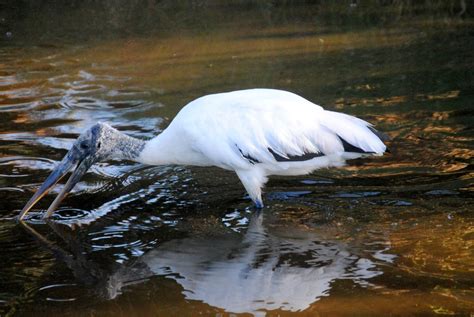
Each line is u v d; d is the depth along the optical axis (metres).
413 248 8.40
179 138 9.86
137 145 10.14
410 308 7.17
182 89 14.07
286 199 9.88
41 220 9.52
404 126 11.91
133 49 16.91
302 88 13.88
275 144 9.45
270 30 18.00
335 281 7.75
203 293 7.58
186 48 16.81
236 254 8.45
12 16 20.09
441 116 12.27
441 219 9.05
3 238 9.04
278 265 8.17
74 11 20.42
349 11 19.55
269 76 14.64
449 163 10.62
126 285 7.81
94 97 13.81
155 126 12.27
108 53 16.67
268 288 7.66
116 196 10.17
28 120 12.70
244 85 14.12
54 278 8.02
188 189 10.37
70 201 10.05
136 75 15.05
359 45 16.58
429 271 7.88
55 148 11.50
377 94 13.41
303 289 7.58
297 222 9.23
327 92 13.61
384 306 7.21
